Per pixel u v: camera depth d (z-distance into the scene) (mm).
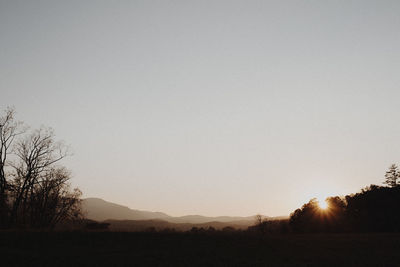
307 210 79375
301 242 34188
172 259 22797
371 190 74688
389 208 68000
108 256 23516
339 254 26219
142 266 20219
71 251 25250
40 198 55156
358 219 70750
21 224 50531
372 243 33688
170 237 34500
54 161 53156
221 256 24516
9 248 25547
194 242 31844
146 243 30234
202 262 21828
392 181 81250
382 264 21562
